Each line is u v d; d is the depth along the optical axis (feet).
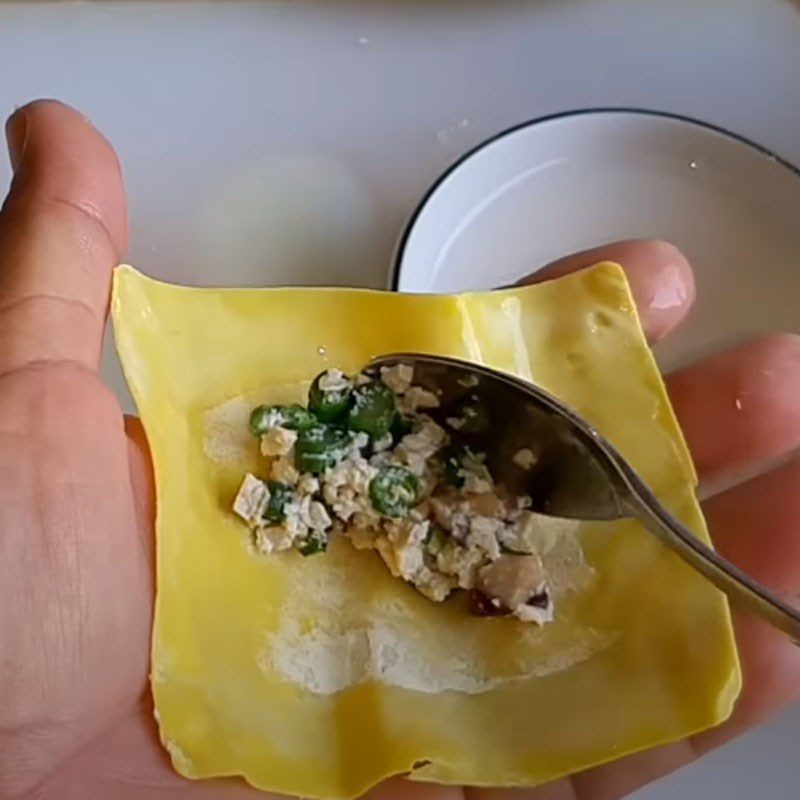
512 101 1.08
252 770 0.67
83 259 0.71
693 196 1.03
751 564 0.82
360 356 0.74
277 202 1.03
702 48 1.12
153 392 0.70
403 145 1.06
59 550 0.67
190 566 0.68
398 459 0.70
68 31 1.09
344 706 0.69
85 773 0.72
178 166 1.04
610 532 0.72
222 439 0.72
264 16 1.10
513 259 0.99
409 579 0.70
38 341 0.69
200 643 0.68
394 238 1.02
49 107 0.73
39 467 0.67
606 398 0.75
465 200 1.00
